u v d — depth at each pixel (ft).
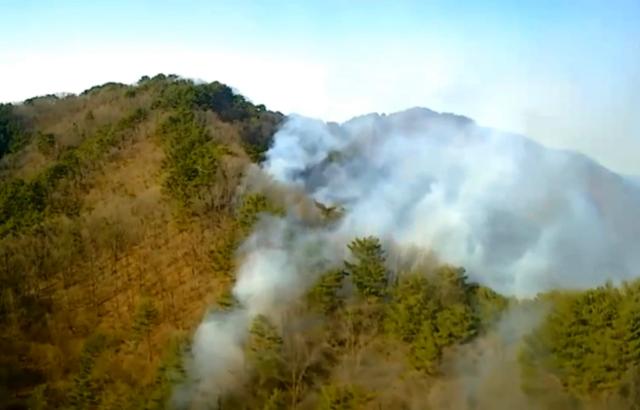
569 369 195.62
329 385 224.53
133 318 290.15
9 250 337.72
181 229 346.74
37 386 264.72
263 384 238.27
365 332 247.29
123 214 364.79
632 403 186.70
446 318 223.92
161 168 400.88
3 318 298.76
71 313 307.17
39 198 389.19
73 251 340.59
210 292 300.20
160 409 226.58
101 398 238.48
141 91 566.36
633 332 189.47
